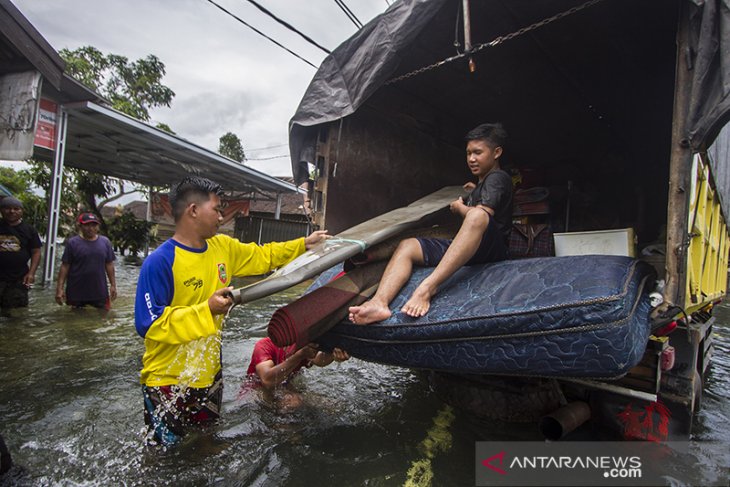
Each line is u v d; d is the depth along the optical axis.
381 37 3.10
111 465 1.95
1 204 4.78
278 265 2.62
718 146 3.38
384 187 4.26
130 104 16.64
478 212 2.16
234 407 2.62
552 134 5.38
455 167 5.22
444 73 3.97
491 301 1.86
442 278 2.05
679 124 2.12
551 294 1.72
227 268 2.38
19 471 1.86
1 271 4.73
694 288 2.61
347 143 3.87
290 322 2.02
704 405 3.04
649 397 2.15
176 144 9.08
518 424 2.53
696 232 2.42
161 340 1.91
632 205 5.35
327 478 1.93
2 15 4.80
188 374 2.16
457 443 2.30
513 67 3.93
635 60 3.83
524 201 4.00
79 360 3.35
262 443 2.22
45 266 6.79
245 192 14.94
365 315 2.04
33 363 3.25
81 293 4.97
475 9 3.09
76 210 13.52
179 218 2.16
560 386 2.62
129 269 10.16
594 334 1.58
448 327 1.86
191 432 2.23
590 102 4.63
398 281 2.19
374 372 3.46
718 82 1.94
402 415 2.65
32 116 5.25
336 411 2.66
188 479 1.87
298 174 3.91
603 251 2.84
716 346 5.23
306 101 3.55
